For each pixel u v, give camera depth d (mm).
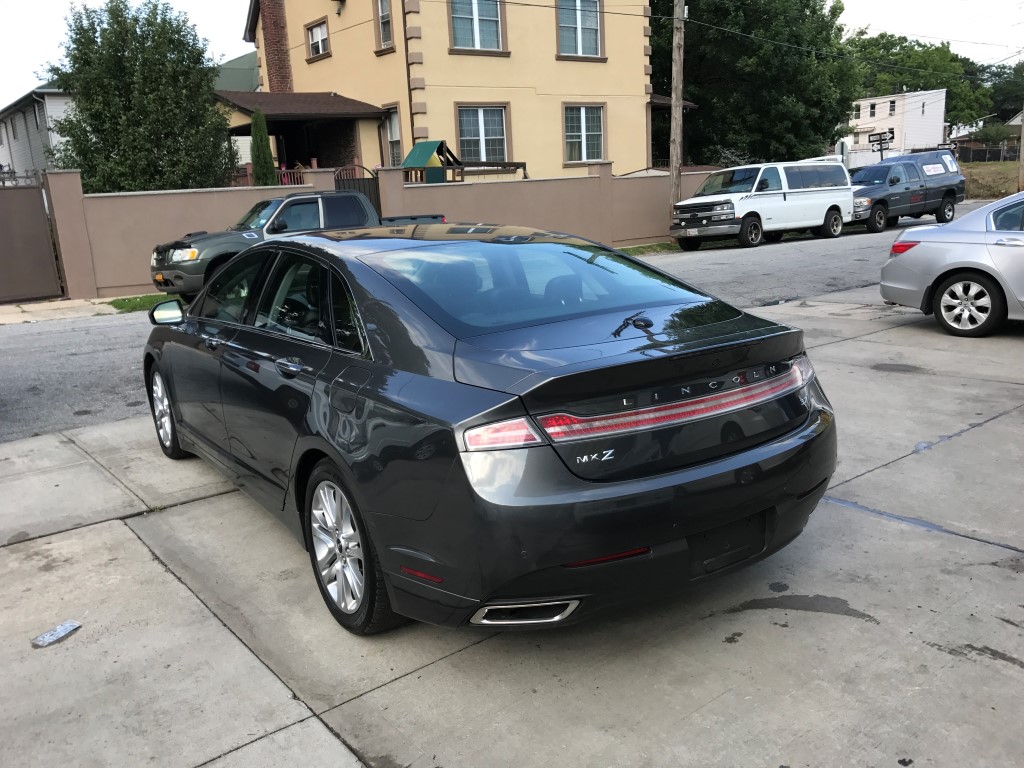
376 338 3250
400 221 11961
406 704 2854
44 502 4844
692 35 31312
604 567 2672
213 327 4613
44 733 2752
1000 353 7508
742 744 2578
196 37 19750
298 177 21203
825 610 3350
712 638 3188
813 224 22359
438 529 2762
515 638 3260
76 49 19000
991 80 95500
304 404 3432
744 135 32031
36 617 3514
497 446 2631
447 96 21750
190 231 16047
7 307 14398
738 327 3264
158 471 5348
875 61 81375
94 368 8625
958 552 3803
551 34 23297
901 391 6445
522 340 3023
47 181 14820
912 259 8500
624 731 2664
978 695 2766
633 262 4082
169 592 3713
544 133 23641
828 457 3279
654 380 2766
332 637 3311
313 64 25531
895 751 2516
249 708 2854
